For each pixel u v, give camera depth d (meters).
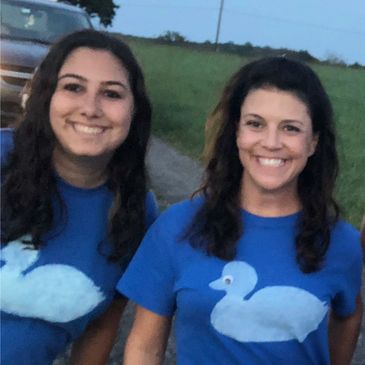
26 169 2.57
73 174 2.66
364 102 23.42
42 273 2.59
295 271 2.43
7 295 2.56
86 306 2.67
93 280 2.67
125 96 2.63
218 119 2.57
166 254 2.49
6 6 10.91
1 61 9.58
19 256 2.57
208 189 2.55
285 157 2.44
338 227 2.53
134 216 2.73
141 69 2.71
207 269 2.43
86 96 2.56
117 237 2.69
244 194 2.52
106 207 2.70
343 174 9.76
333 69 37.44
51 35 10.70
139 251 2.56
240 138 2.48
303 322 2.41
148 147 2.79
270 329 2.40
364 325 4.60
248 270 2.42
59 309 2.62
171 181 9.52
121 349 4.20
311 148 2.50
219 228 2.44
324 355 2.51
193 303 2.42
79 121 2.56
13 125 2.76
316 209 2.48
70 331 2.72
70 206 2.65
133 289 2.55
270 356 2.42
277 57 2.53
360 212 7.79
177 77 26.62
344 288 2.51
